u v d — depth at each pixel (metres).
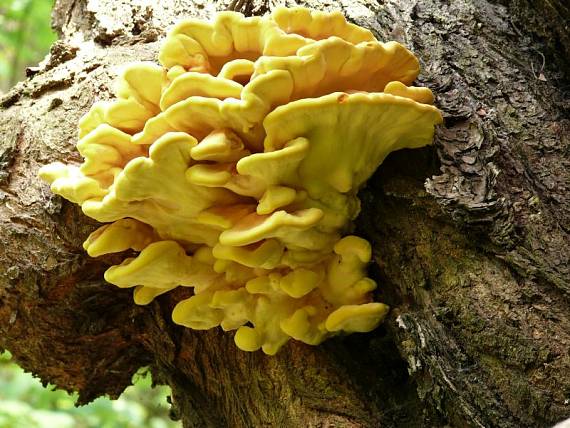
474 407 0.60
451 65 0.71
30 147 0.75
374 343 0.73
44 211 0.73
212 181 0.59
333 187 0.63
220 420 0.82
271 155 0.58
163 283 0.67
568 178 0.65
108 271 0.65
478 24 0.75
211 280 0.68
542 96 0.70
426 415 0.66
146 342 0.85
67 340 0.83
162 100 0.61
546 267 0.60
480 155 0.64
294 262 0.66
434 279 0.64
